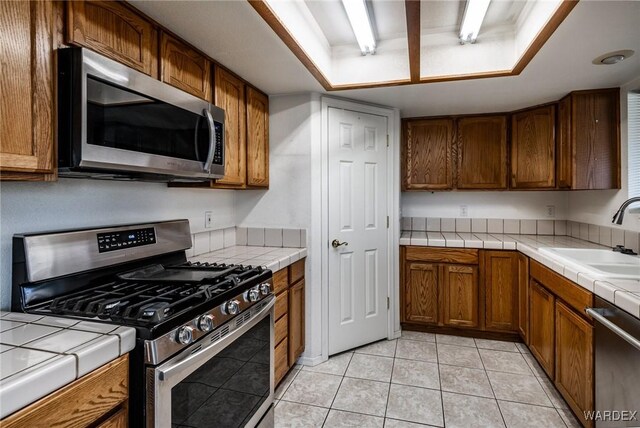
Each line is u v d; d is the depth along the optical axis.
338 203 2.75
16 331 0.99
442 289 3.12
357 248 2.87
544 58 2.00
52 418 0.78
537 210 3.47
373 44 2.26
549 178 2.92
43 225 1.35
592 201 2.88
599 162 2.55
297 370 2.52
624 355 1.40
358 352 2.82
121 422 0.99
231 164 2.12
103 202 1.61
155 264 1.76
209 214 2.41
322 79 2.31
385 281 3.04
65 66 1.11
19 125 0.98
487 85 2.46
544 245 2.74
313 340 2.61
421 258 3.15
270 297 1.82
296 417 1.98
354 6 1.79
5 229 1.22
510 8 1.98
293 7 1.80
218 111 1.85
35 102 1.03
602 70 2.17
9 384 0.69
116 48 1.32
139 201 1.81
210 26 1.59
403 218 3.79
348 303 2.82
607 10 1.50
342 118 2.76
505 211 3.56
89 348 0.88
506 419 1.94
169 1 1.38
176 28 1.60
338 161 2.74
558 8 1.51
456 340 3.04
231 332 1.41
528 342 2.68
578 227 3.14
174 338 1.09
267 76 2.24
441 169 3.41
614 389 1.48
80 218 1.49
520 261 2.86
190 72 1.77
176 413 1.10
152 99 1.39
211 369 1.31
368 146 2.92
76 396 0.84
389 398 2.16
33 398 0.74
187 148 1.59
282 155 2.64
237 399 1.51
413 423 1.92
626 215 2.39
